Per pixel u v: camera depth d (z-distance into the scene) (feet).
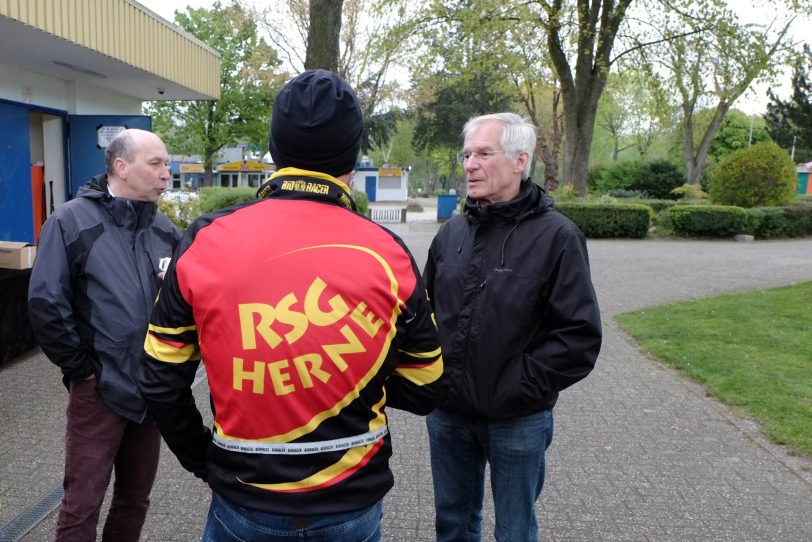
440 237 7.93
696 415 15.10
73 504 7.55
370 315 4.39
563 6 62.59
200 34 90.22
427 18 61.46
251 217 4.53
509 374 6.94
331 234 4.51
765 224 60.29
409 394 4.92
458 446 7.64
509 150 7.09
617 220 60.34
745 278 36.24
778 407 15.24
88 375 7.49
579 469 12.19
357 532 4.56
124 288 7.74
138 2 26.76
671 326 23.86
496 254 7.11
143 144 7.97
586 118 67.62
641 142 155.12
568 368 6.72
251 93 90.38
